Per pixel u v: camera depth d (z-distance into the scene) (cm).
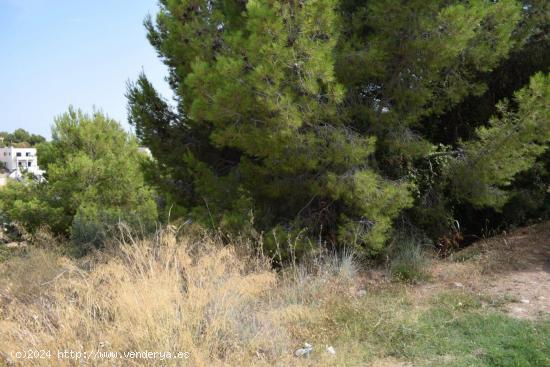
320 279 639
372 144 685
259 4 590
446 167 791
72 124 1566
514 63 915
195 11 729
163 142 895
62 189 1438
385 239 713
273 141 638
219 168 893
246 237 685
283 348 460
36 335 423
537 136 694
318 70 606
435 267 745
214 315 465
